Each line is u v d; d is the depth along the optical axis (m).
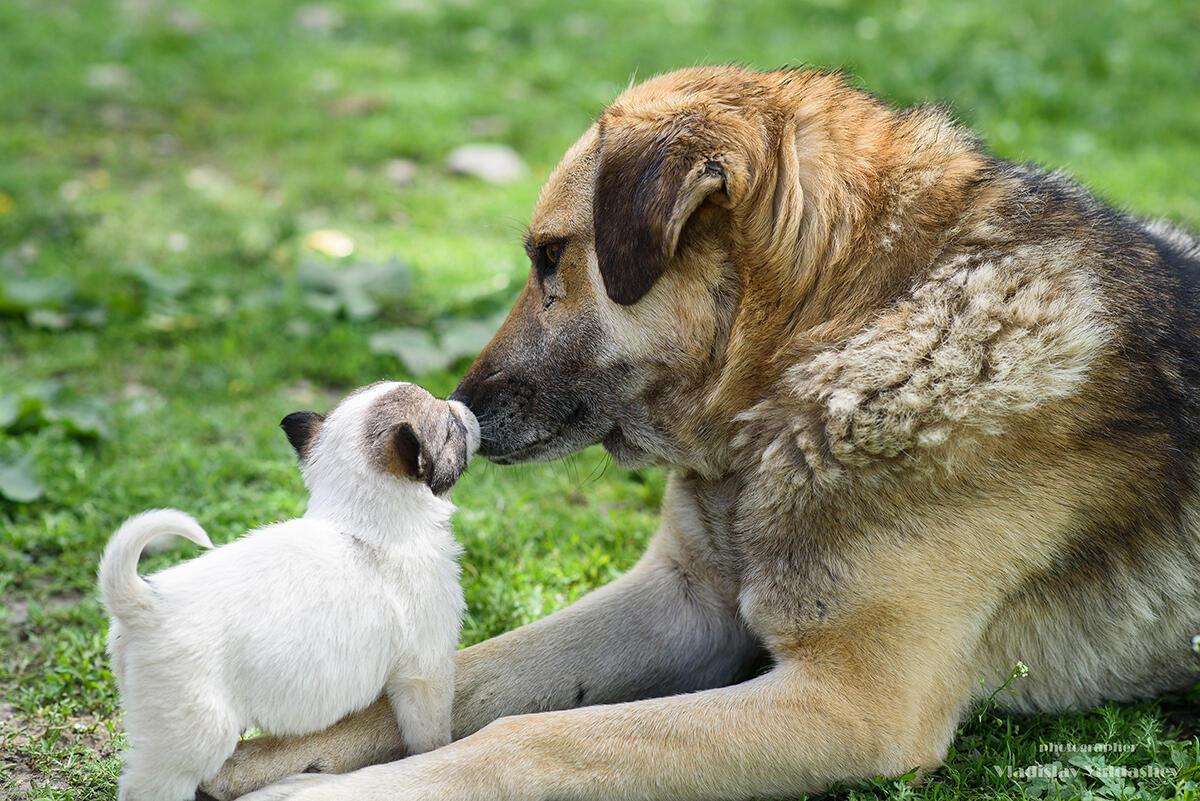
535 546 6.65
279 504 6.71
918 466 4.64
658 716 4.45
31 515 6.73
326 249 10.40
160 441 7.55
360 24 17.00
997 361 4.68
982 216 4.92
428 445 4.73
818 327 4.89
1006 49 14.80
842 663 4.60
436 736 4.57
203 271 9.95
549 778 4.32
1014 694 5.10
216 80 14.67
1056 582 4.93
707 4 17.27
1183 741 5.00
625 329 5.09
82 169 12.10
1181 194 11.41
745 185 4.73
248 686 4.09
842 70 5.52
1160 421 4.94
